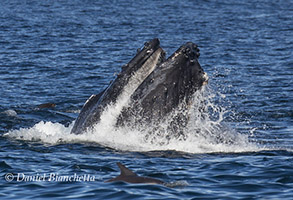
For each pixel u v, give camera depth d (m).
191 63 65.31
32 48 181.38
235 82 131.75
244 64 157.62
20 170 58.69
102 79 135.75
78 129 71.50
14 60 158.62
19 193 51.69
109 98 68.38
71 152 65.75
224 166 60.78
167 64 65.31
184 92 65.38
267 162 62.72
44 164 60.97
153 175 57.12
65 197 50.53
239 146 71.12
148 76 66.19
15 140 72.31
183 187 53.38
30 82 129.75
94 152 65.75
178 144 67.56
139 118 66.56
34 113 96.31
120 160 62.34
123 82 67.62
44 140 71.81
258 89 123.31
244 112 100.44
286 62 160.88
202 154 66.06
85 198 50.22
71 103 108.56
